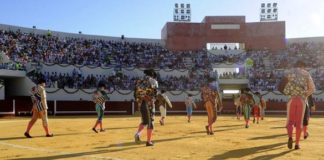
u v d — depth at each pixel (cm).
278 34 4584
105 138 1059
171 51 4562
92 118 2570
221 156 707
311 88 784
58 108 3253
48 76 3475
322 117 2948
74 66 3750
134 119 2302
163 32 4947
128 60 4247
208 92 1160
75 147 866
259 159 670
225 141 952
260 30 4628
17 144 936
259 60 4384
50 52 3806
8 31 3728
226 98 4147
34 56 3638
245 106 1474
